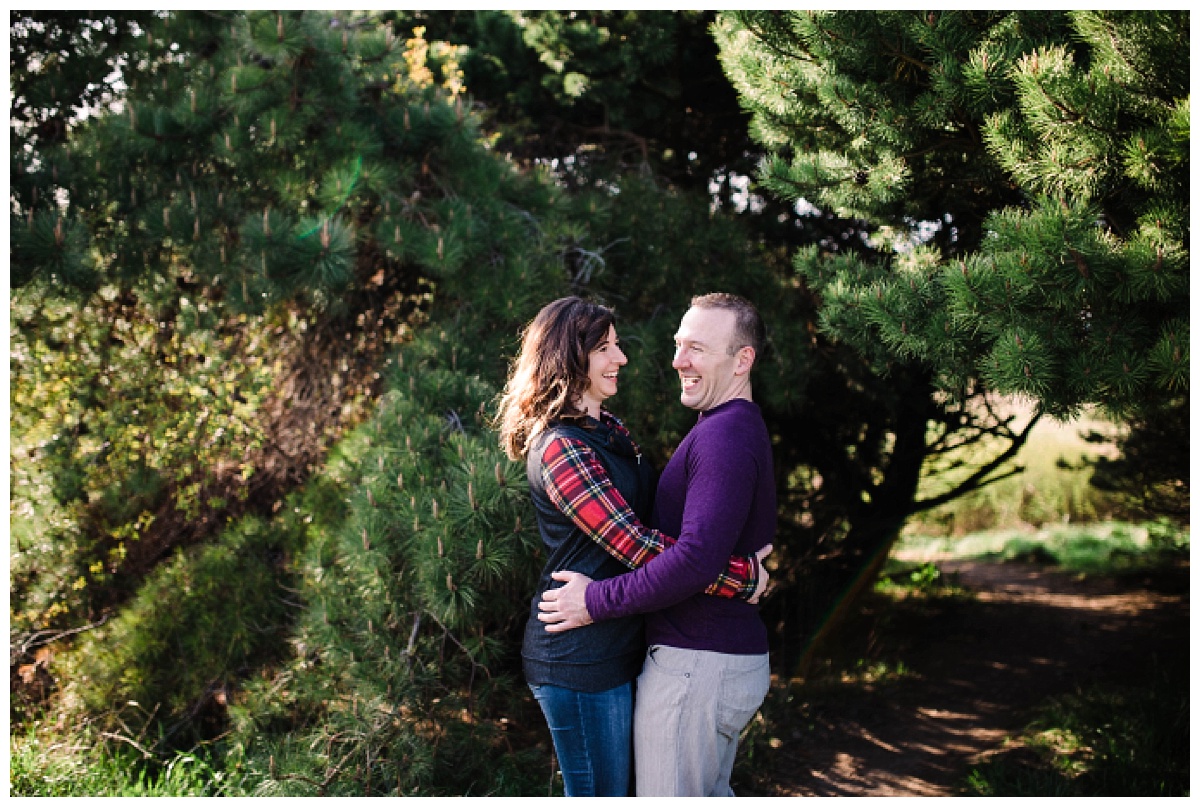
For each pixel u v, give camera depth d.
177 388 3.34
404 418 2.85
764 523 1.75
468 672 2.94
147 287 3.28
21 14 3.50
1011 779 3.08
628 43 4.00
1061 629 4.98
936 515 7.31
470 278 3.32
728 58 2.88
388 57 3.33
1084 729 3.40
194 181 3.34
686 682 1.67
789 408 3.75
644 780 1.72
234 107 3.21
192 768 2.87
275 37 3.02
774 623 4.44
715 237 3.83
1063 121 2.06
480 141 3.80
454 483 2.58
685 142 4.62
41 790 2.66
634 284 3.77
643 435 3.32
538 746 3.01
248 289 3.07
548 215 3.59
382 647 2.65
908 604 5.48
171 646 3.16
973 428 4.63
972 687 4.13
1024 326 2.19
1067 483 8.16
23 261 2.96
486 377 3.22
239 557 3.25
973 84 2.24
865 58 2.50
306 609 3.01
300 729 2.88
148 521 3.40
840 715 3.80
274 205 3.38
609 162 4.40
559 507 1.67
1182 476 5.14
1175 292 2.12
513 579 2.75
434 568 2.45
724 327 1.78
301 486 3.49
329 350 3.58
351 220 3.37
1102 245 2.06
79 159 3.22
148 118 3.17
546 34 4.11
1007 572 6.68
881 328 2.51
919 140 2.56
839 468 4.76
